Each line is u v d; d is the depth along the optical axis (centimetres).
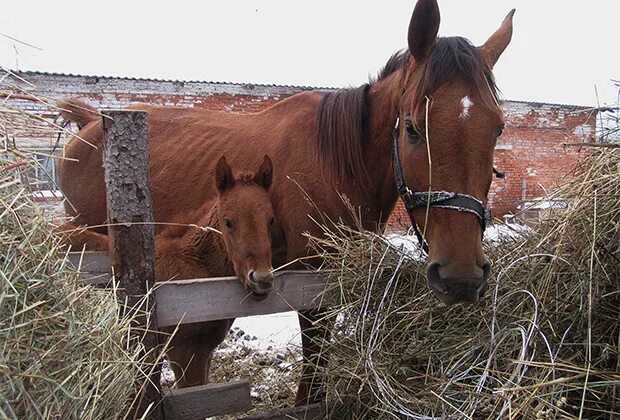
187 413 238
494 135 230
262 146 364
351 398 244
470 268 213
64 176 470
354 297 259
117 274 227
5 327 141
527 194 1370
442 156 226
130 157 223
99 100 1105
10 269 152
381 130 303
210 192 383
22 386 136
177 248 325
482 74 229
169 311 239
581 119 1267
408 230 310
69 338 158
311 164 328
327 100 329
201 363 306
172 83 1162
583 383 195
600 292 216
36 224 168
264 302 261
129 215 225
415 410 217
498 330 229
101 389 165
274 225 333
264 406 383
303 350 314
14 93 205
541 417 184
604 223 221
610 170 232
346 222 317
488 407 197
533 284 239
